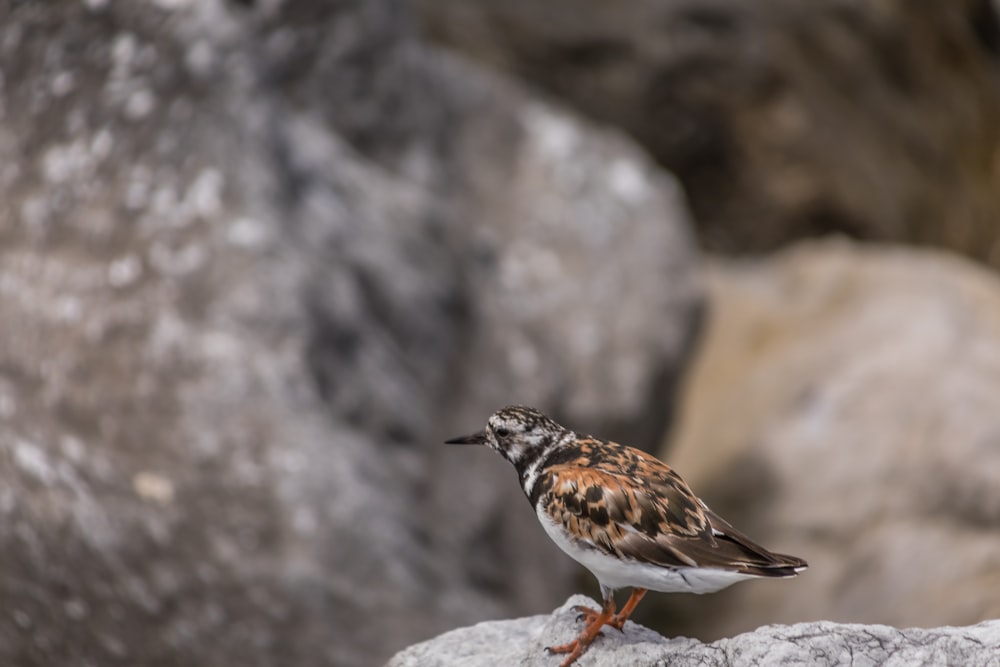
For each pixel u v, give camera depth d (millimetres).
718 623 15969
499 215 18125
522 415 7105
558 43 23188
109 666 10508
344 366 13695
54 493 11570
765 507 16641
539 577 14641
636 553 6320
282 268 13500
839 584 15406
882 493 16016
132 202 13727
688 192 23906
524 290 17359
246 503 12008
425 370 15039
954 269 20031
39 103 14367
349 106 16844
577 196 18703
